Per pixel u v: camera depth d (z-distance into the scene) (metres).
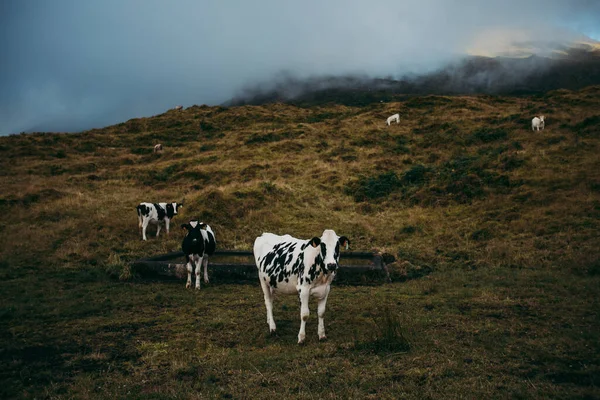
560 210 14.39
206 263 11.27
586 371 5.36
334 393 4.98
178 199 20.06
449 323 7.46
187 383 5.39
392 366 5.70
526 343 6.37
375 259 12.10
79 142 34.91
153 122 42.47
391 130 30.56
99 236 15.14
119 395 5.11
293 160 25.77
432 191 18.50
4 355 6.50
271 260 7.39
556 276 10.09
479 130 25.72
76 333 7.47
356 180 21.25
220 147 31.33
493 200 16.52
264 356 6.17
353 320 7.82
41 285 10.62
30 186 21.58
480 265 11.96
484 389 4.96
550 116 25.92
